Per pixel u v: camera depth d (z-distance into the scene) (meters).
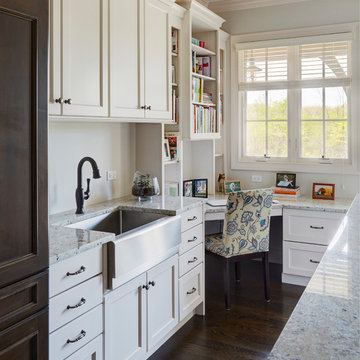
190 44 3.63
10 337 1.48
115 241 2.14
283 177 4.39
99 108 2.45
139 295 2.42
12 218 1.47
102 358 2.14
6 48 1.42
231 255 3.37
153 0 2.94
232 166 4.72
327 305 1.12
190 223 3.02
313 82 4.27
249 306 3.45
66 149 2.78
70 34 2.21
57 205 2.72
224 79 4.61
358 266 1.45
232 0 4.50
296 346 0.91
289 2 4.32
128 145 3.40
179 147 3.77
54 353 1.83
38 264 1.58
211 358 2.65
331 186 4.16
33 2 1.51
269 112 4.55
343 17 4.11
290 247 3.93
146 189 3.10
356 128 4.11
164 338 2.84
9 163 1.45
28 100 1.51
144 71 2.87
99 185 3.10
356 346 0.91
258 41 4.47
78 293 1.95
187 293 3.02
